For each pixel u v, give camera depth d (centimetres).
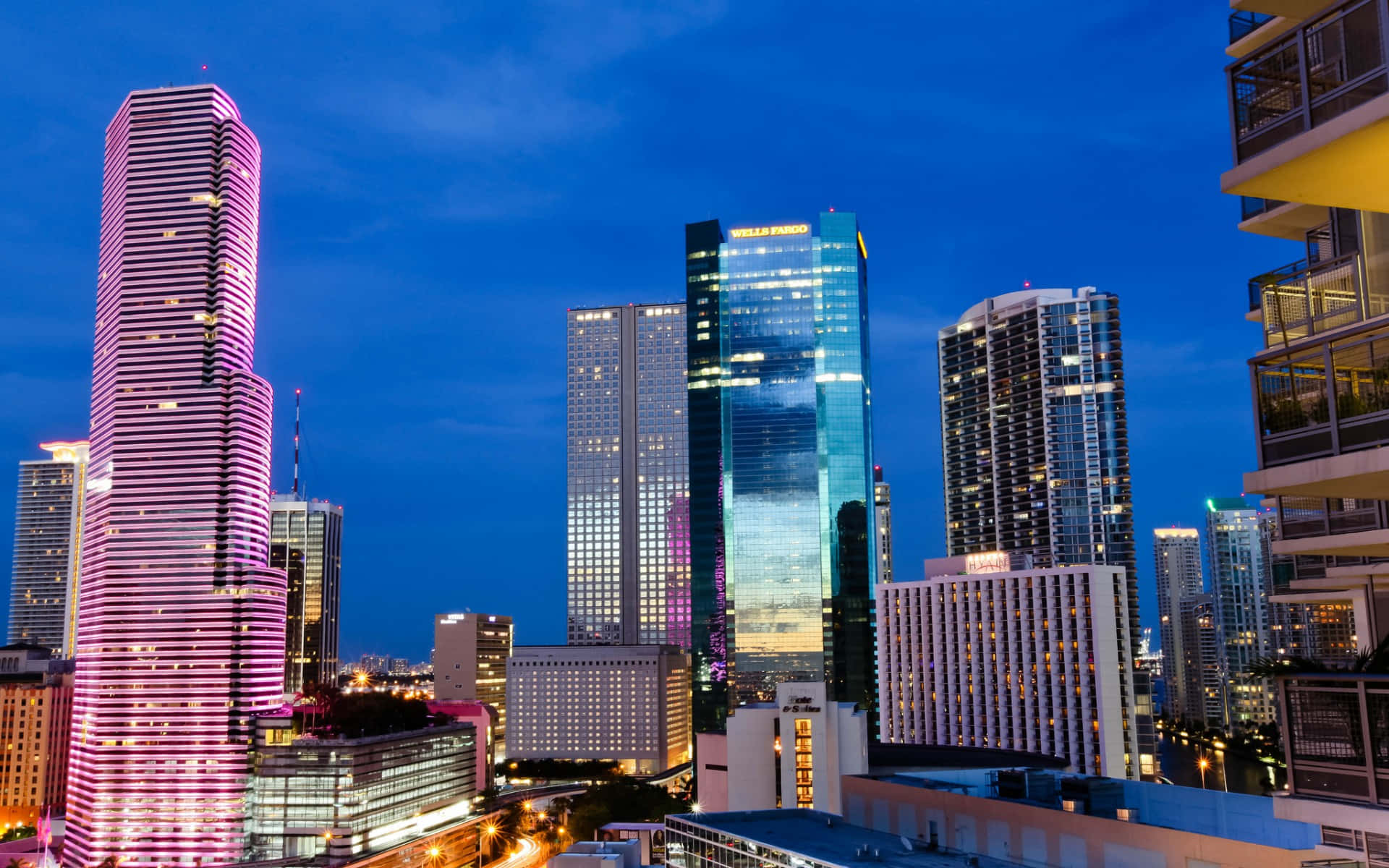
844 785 11312
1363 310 4325
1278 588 10712
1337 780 3978
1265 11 6241
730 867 10394
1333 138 3722
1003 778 9775
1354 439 3988
